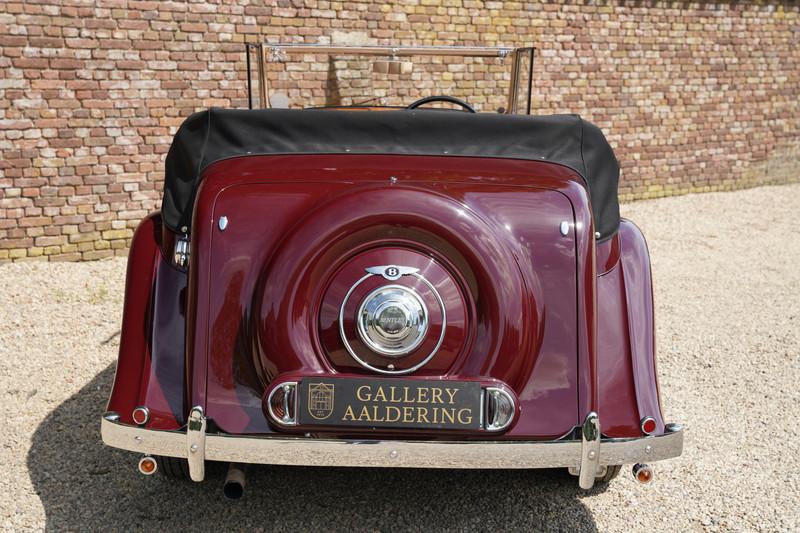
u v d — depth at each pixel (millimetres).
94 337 5238
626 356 2900
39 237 6797
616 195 3244
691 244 8156
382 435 2643
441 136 3133
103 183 6977
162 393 2756
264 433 2639
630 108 9648
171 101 7160
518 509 3295
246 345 2674
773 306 6270
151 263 3068
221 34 7293
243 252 2691
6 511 3186
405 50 4824
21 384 4484
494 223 2707
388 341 2582
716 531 3188
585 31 9156
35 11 6480
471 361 2635
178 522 3137
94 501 3283
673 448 2756
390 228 2617
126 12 6844
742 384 4758
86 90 6785
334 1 7785
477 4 8500
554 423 2680
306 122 3115
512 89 5078
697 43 9883
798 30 10547
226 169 2861
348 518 3189
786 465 3770
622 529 3180
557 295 2719
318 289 2613
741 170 10664
